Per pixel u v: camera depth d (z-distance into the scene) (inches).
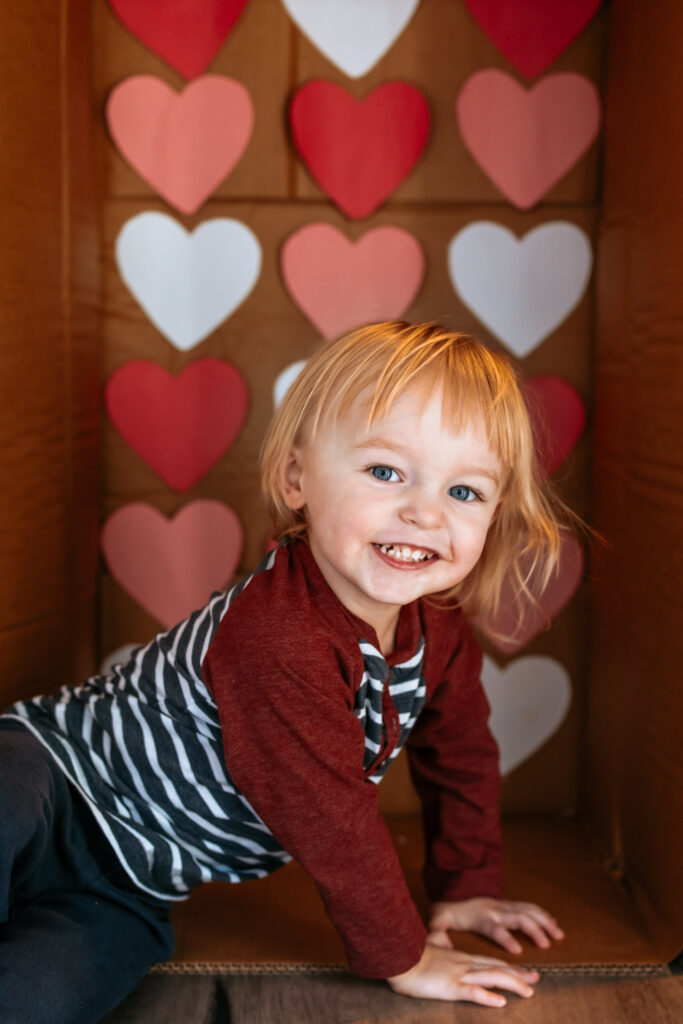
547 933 36.4
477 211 45.2
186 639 34.1
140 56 44.4
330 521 32.3
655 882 37.0
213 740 33.1
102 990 30.1
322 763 30.7
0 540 37.4
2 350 36.8
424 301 45.6
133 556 47.0
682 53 35.1
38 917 31.3
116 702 34.8
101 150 44.9
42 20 39.0
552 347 45.8
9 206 36.9
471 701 38.1
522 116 44.7
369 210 45.2
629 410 40.8
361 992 32.9
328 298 45.6
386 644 35.5
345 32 44.3
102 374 46.1
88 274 44.4
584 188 45.1
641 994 32.9
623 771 41.3
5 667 38.2
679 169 35.3
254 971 34.1
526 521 36.2
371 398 31.9
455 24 44.3
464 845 38.2
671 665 35.9
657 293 37.4
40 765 32.2
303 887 40.6
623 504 41.6
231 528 46.8
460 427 31.7
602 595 44.5
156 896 33.6
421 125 44.6
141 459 46.6
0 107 36.2
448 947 35.7
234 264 45.5
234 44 44.4
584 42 44.3
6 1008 27.9
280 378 46.1
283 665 30.7
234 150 44.9
